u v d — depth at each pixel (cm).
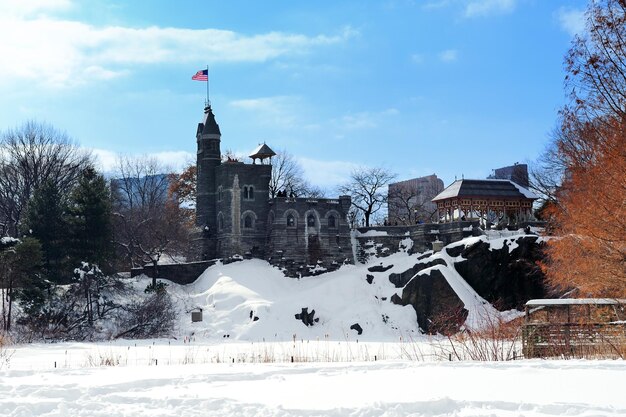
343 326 7388
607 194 3781
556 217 5250
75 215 7869
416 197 12988
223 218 9162
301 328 7312
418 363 2886
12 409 2006
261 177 9269
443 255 7656
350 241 9094
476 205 8450
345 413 1911
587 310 3994
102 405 2050
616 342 3394
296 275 8756
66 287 7538
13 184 9756
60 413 1933
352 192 10625
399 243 8950
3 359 4194
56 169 9856
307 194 11444
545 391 2162
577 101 4034
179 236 9144
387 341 6669
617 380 2333
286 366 3030
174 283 8688
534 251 7325
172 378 2561
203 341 6669
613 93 3916
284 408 1964
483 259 7419
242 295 7881
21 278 6788
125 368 3086
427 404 1956
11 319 6869
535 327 3512
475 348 3669
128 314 7238
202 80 9731
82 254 7769
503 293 7300
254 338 7038
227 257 8994
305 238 8912
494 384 2311
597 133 4031
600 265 3938
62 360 4191
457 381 2392
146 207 10800
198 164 9575
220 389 2347
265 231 9188
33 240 6850
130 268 9050
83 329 6819
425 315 7288
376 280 8119
